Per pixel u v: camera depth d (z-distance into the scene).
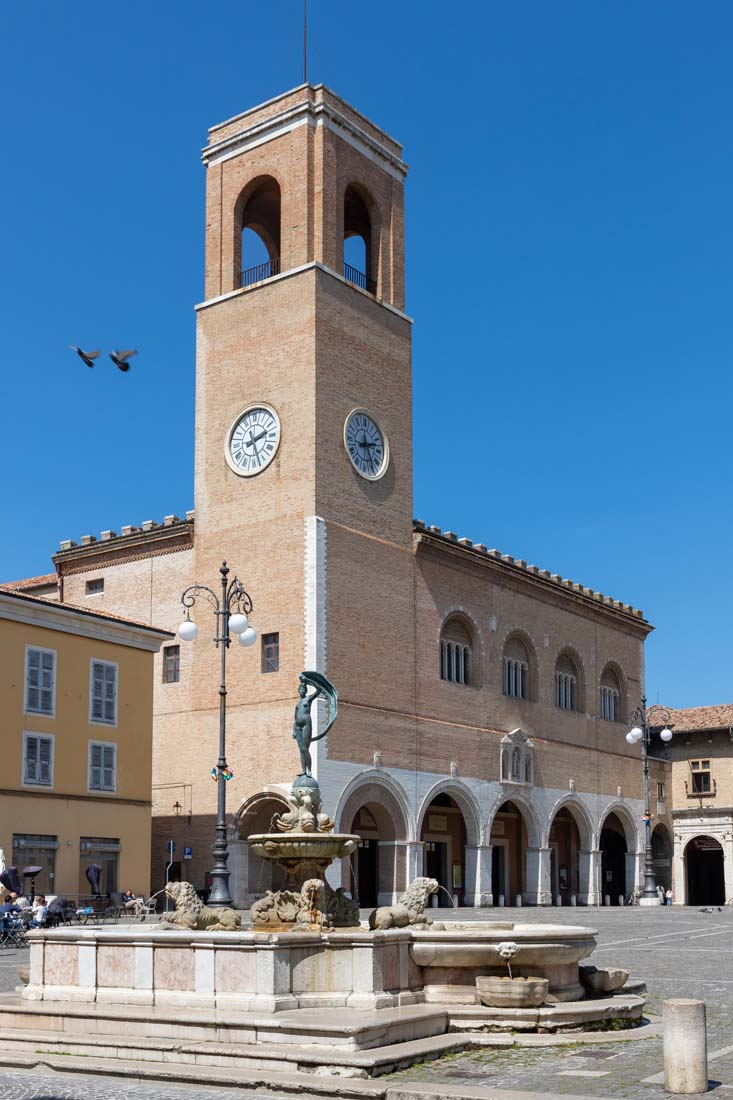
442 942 17.50
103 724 50.31
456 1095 12.86
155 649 53.34
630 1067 14.69
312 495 54.81
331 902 20.61
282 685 54.00
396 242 63.41
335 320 57.72
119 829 50.38
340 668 54.72
